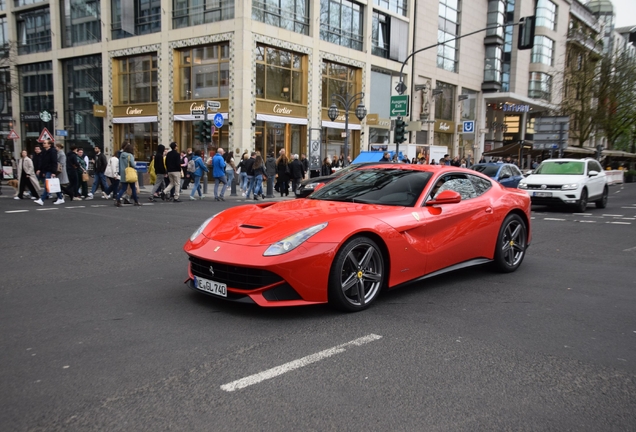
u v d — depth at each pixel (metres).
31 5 33.00
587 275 6.01
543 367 3.24
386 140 33.66
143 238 8.09
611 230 10.30
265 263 3.84
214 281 4.18
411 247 4.68
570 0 49.88
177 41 25.62
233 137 24.08
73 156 14.62
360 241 4.26
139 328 3.82
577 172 14.97
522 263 6.74
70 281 5.31
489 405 2.70
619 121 37.31
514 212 6.14
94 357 3.25
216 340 3.59
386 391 2.84
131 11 27.52
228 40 23.89
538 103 46.41
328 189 5.63
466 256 5.41
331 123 29.00
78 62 31.17
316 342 3.58
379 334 3.79
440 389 2.88
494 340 3.72
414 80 35.44
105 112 28.95
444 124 39.00
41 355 3.28
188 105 25.62
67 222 9.81
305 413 2.56
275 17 25.16
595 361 3.36
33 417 2.49
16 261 6.31
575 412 2.65
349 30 29.88
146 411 2.56
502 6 43.12
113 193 15.55
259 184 17.20
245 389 2.83
